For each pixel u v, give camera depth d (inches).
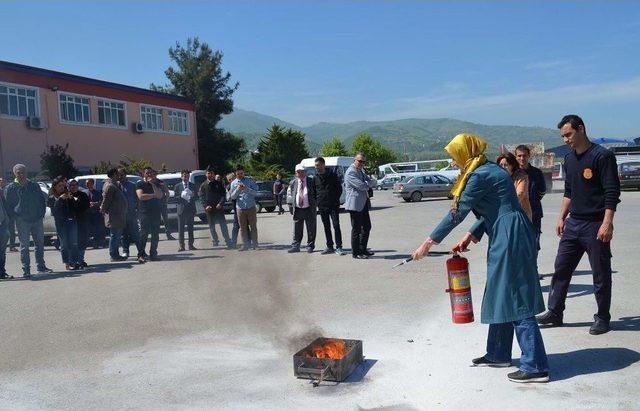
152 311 283.4
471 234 187.2
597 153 209.2
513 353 201.6
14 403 175.5
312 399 170.4
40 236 420.2
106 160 1341.0
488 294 173.3
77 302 312.2
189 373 195.5
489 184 171.6
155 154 1533.0
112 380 191.8
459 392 170.1
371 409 161.8
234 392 177.8
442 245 486.3
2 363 212.5
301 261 422.9
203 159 2091.5
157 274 393.4
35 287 364.2
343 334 230.7
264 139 2074.3
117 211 461.4
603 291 213.5
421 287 311.9
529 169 298.0
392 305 274.4
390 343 217.8
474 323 238.8
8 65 1077.1
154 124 1539.1
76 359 214.4
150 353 218.2
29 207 403.9
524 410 156.1
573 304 261.0
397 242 518.3
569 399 161.0
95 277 392.8
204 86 2145.7
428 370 188.5
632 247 419.8
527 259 170.7
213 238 540.1
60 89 1201.4
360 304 279.0
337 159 1040.2
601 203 211.8
